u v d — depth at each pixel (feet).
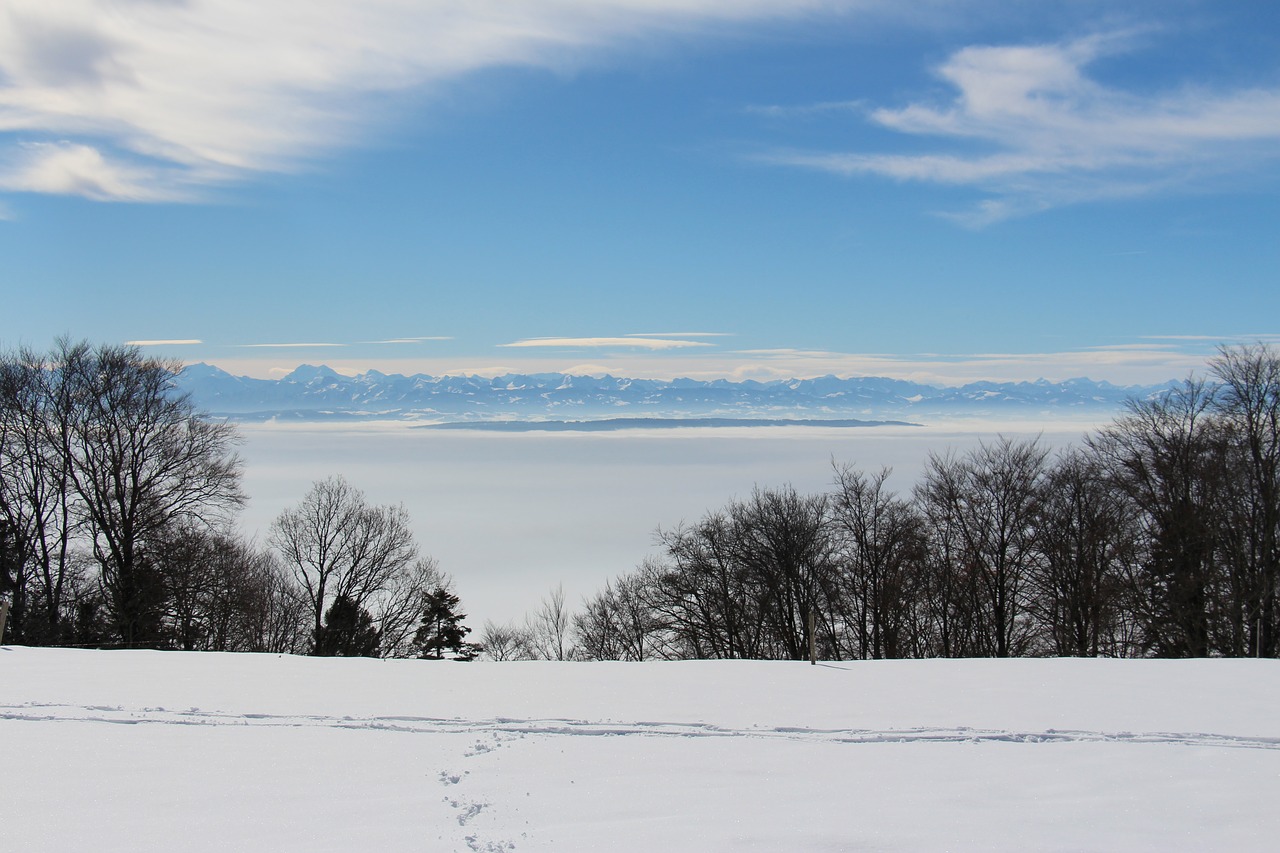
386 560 133.90
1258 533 92.99
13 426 96.58
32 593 97.14
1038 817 23.76
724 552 125.70
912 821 23.41
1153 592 99.50
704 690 40.83
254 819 23.00
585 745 30.71
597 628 157.48
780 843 21.84
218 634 115.85
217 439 107.34
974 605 113.91
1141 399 108.37
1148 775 27.50
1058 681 43.62
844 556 120.57
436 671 46.11
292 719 33.78
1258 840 22.20
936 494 118.42
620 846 21.50
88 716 33.58
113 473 97.50
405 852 20.90
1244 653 90.43
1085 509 108.68
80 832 21.89
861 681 43.60
